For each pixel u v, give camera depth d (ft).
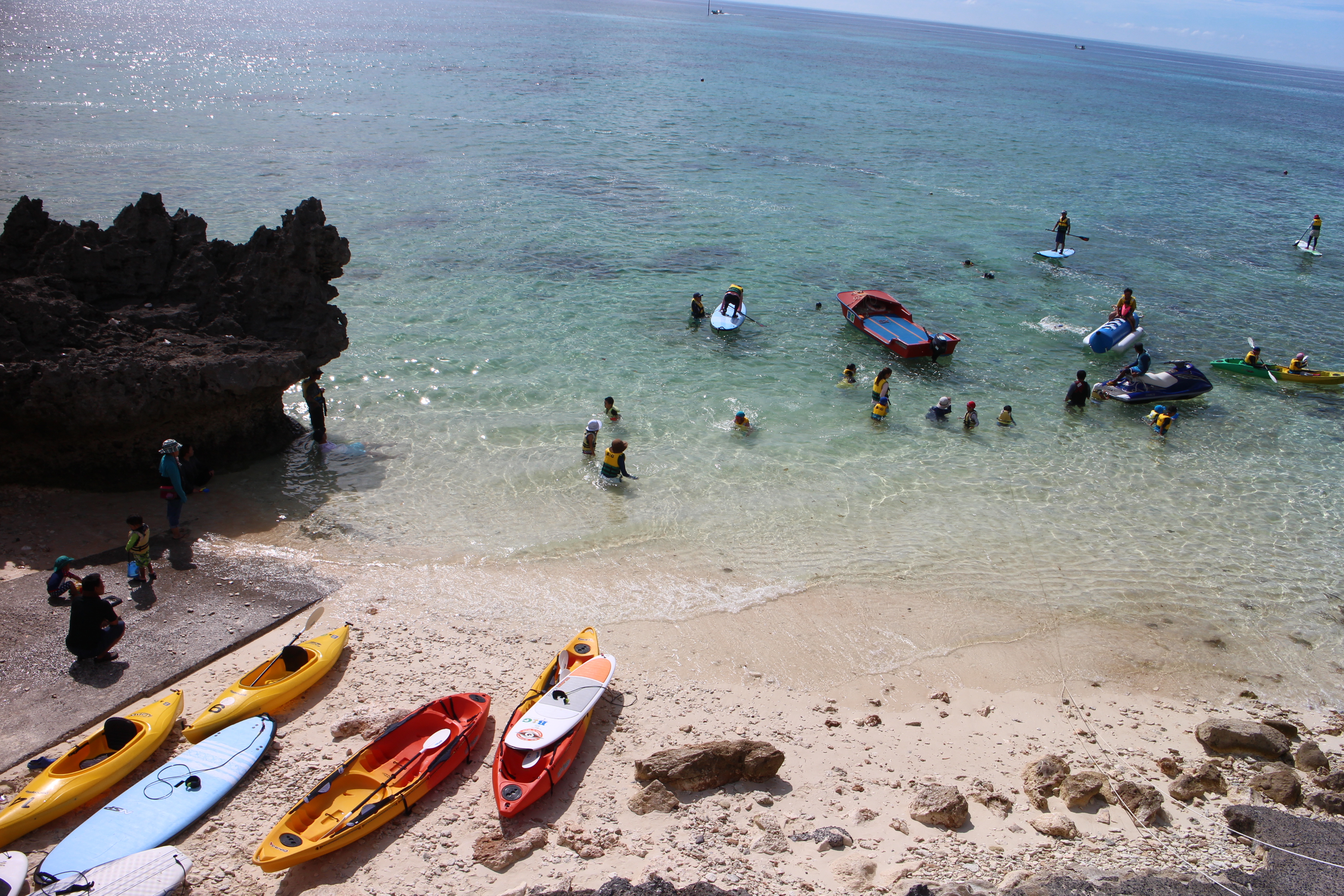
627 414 71.20
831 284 110.11
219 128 185.16
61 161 145.28
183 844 30.53
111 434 53.21
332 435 65.41
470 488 58.90
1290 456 70.49
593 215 137.39
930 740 38.73
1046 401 79.25
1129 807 34.30
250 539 51.26
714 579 50.31
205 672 39.58
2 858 28.53
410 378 75.82
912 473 64.49
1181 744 39.29
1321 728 41.09
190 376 53.57
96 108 197.16
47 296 54.29
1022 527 57.88
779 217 144.25
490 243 118.21
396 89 261.65
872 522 57.52
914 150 220.84
